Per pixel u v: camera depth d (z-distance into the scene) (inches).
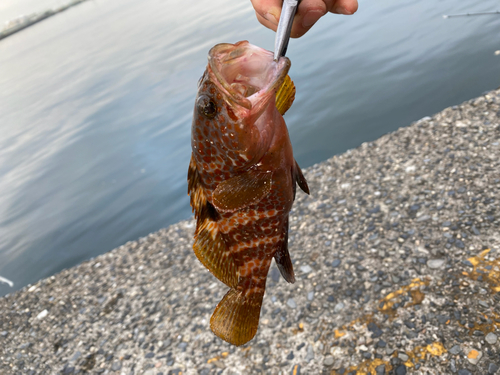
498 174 29.0
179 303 30.2
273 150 9.9
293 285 27.5
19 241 59.7
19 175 83.7
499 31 60.8
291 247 31.0
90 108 109.8
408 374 19.9
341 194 34.1
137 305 31.5
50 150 91.1
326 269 27.7
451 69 56.3
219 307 10.9
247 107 8.5
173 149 68.9
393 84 59.7
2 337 32.7
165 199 56.1
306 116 61.1
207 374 24.2
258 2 11.0
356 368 21.2
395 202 30.6
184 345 26.7
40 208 66.6
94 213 59.1
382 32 81.8
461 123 35.5
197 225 10.5
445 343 20.5
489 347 19.6
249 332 10.7
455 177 30.4
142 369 26.0
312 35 97.8
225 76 8.7
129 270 35.8
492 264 23.3
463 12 73.8
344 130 53.6
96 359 28.0
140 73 124.5
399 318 22.6
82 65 177.5
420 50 66.0
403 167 33.8
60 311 33.5
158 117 84.2
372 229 29.3
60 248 53.8
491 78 50.1
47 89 155.0
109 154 76.9
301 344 23.7
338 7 11.5
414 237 27.2
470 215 26.8
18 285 49.5
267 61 8.9
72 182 71.6
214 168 10.1
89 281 35.9
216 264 10.6
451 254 24.9
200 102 9.5
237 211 10.4
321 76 72.8
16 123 123.0
